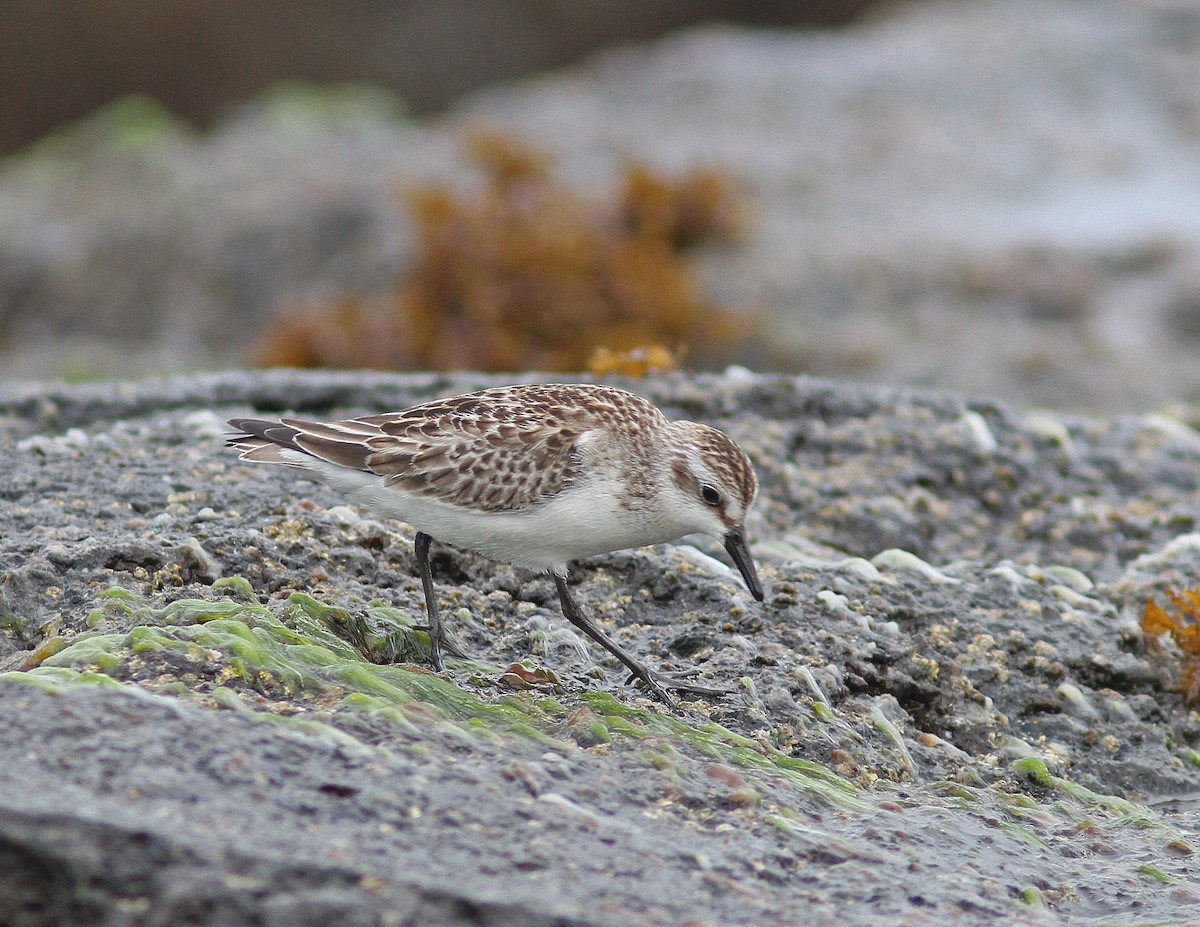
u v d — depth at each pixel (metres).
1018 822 8.39
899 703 9.73
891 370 24.89
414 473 8.66
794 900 6.71
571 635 9.67
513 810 6.80
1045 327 26.23
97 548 9.22
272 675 7.66
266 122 37.03
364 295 27.22
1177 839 8.43
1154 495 13.39
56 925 5.65
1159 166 32.59
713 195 26.39
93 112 46.28
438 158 30.69
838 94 35.16
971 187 31.05
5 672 8.03
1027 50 37.66
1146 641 10.59
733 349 24.45
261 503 10.67
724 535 9.05
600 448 8.70
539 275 23.12
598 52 49.28
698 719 8.68
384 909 5.75
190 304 29.72
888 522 12.36
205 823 6.08
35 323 31.38
